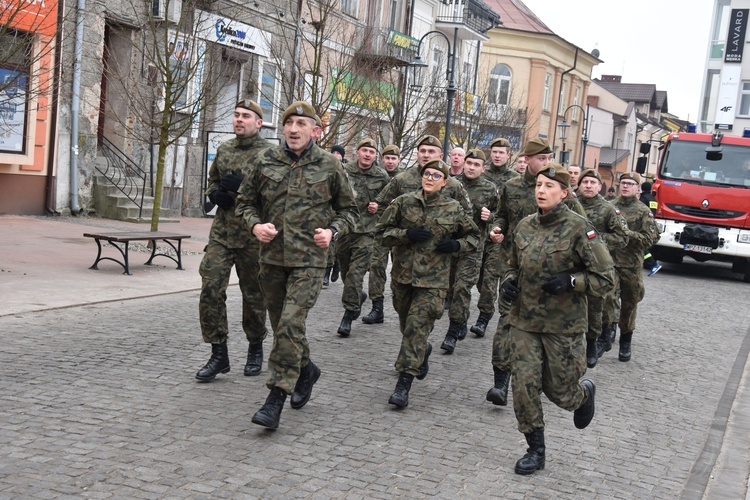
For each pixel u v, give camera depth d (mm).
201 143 23719
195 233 19000
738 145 21281
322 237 5887
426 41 35719
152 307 10141
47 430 5500
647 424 7301
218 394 6703
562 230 5574
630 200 10312
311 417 6371
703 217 21172
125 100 20938
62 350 7684
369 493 4961
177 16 20188
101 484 4691
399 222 7152
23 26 15422
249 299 7168
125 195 20281
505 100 42031
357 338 9664
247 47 23531
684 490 5680
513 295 5609
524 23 52406
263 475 5066
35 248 13828
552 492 5332
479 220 10055
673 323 13477
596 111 66500
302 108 6023
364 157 10734
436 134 28578
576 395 5727
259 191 6148
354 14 28688
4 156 17328
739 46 42750
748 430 7469
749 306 16609
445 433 6336
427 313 6930
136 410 6098
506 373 7273
